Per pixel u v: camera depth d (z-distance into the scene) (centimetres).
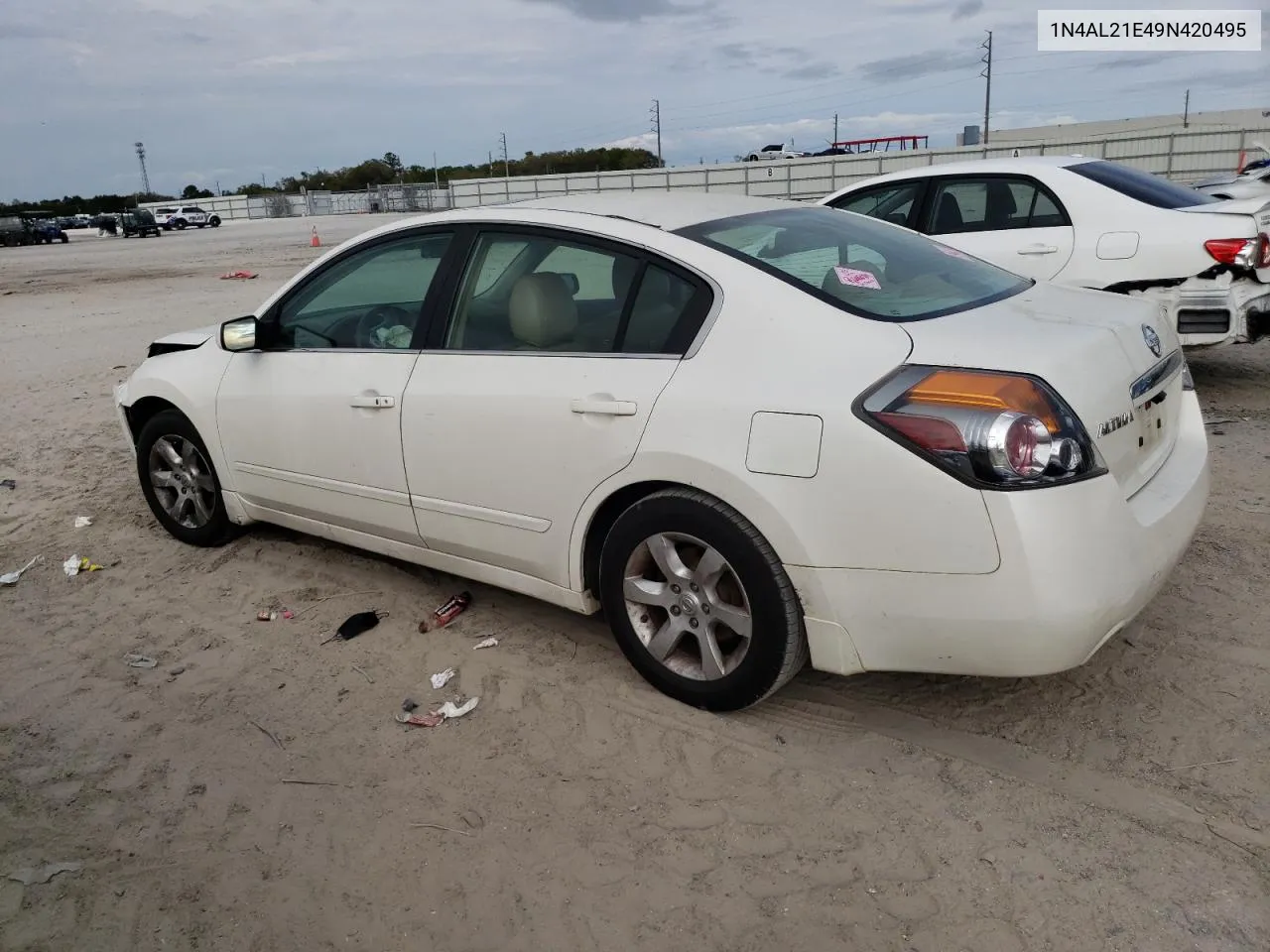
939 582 260
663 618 328
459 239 366
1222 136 3409
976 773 286
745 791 284
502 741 316
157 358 494
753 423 280
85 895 256
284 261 2617
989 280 347
